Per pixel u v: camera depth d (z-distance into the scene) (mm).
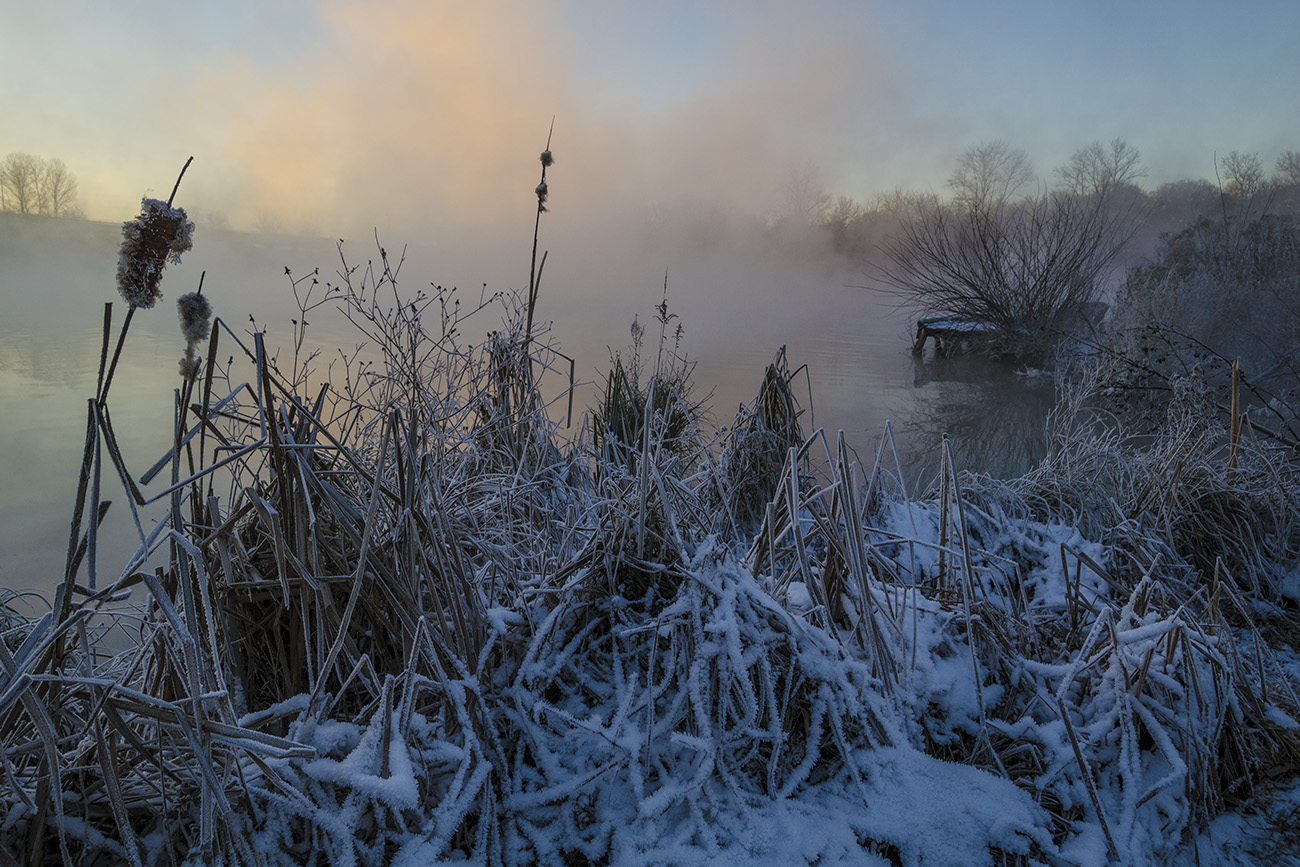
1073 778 1921
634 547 2064
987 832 1723
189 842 1422
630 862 1577
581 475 3539
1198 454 4203
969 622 2039
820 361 14359
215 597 1679
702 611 1907
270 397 1597
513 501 2918
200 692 1305
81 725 1546
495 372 3746
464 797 1555
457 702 1641
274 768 1461
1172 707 2084
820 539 2469
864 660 2000
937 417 9469
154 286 1302
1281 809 2039
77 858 1422
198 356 1399
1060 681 2227
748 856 1602
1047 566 3129
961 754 1985
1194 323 10133
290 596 1727
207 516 1787
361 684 1811
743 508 3662
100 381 1343
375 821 1528
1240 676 2320
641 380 6328
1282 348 9289
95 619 2545
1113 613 2432
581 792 1704
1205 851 1896
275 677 1780
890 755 1836
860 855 1646
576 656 1965
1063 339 13602
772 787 1750
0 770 1455
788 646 1922
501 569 2242
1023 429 8656
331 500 1761
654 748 1779
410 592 1803
